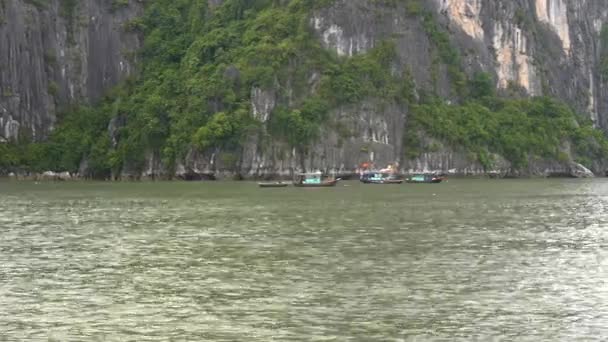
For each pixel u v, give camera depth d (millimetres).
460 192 115750
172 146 176000
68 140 195125
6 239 59156
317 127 171875
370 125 176750
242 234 60812
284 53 178875
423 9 198875
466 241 56188
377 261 47750
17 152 191250
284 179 170750
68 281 42750
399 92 182875
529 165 192375
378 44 188000
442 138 181500
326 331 33094
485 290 39844
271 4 198625
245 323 34312
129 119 190375
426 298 38219
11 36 199375
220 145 171625
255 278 42969
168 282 42250
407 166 178500
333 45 185375
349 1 188125
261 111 173375
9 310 36656
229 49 191625
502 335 32500
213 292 39844
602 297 38375
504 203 91500
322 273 44094
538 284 41219
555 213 77688
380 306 36781
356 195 108000
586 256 49656
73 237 60156
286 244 55000
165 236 60188
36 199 103688
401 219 71438
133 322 34625
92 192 120500
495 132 190500
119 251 52719
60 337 32625
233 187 135250
